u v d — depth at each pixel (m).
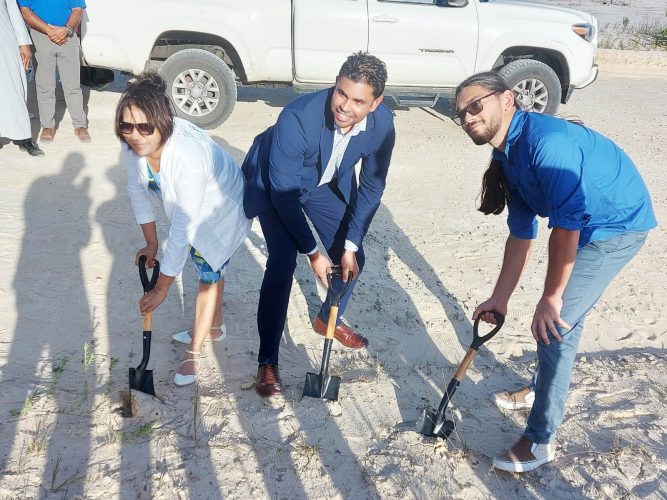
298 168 3.32
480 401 3.73
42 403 3.32
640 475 3.18
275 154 3.28
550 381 3.05
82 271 4.66
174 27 7.53
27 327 3.99
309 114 3.23
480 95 2.71
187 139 3.11
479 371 4.03
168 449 3.11
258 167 3.49
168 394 3.51
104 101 8.66
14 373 3.56
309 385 3.53
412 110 9.66
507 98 2.76
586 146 2.84
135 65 7.63
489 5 8.24
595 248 2.96
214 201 3.35
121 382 3.57
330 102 3.25
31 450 3.02
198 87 7.78
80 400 3.38
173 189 3.13
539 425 3.13
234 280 4.74
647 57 13.32
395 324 4.45
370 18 7.81
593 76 8.75
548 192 2.69
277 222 3.49
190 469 3.01
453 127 8.98
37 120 7.74
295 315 4.42
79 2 6.75
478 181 7.11
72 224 5.32
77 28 6.81
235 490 2.93
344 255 3.66
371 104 3.07
